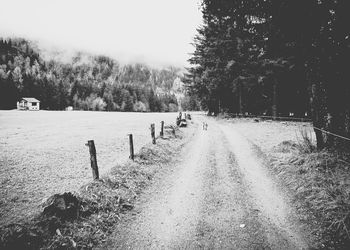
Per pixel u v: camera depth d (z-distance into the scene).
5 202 7.64
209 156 13.63
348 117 9.44
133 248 5.53
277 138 17.53
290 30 10.06
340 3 8.52
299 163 10.11
